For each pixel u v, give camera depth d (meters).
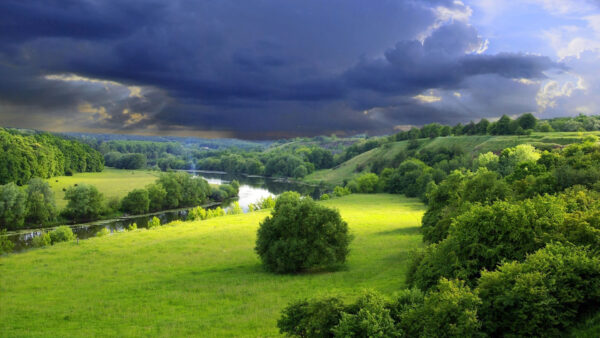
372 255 44.84
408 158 173.12
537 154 100.31
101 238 61.41
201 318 25.14
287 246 38.28
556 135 142.25
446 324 14.16
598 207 24.30
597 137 121.81
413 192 122.75
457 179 49.91
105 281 36.72
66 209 102.25
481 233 22.67
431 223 49.00
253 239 58.25
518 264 16.86
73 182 162.12
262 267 41.47
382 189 143.62
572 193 33.00
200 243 55.81
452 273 22.38
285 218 39.31
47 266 43.38
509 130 166.38
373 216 82.69
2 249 56.34
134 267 42.47
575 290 14.89
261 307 26.89
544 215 22.47
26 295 32.34
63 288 34.50
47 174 160.88
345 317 14.94
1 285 35.62
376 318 14.85
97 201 106.12
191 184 137.25
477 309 14.91
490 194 39.62
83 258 47.25
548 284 15.01
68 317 26.27
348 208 99.31
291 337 17.81
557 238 20.48
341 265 40.66
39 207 95.25
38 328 24.19
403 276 32.28
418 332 14.62
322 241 38.41
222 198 150.88
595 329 13.44
